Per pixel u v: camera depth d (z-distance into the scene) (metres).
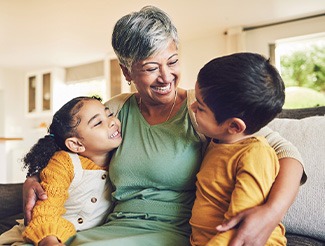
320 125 1.12
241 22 3.82
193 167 0.97
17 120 6.08
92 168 1.06
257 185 0.76
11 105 6.00
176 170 0.96
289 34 3.81
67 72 5.80
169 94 1.02
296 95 3.99
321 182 1.02
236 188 0.77
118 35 0.99
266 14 3.60
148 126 1.04
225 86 0.79
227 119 0.82
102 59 5.30
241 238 0.70
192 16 3.60
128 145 1.04
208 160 0.90
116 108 1.14
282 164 0.82
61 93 5.75
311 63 3.97
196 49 4.38
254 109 0.80
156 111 1.08
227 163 0.84
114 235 0.91
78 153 1.06
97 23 3.75
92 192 1.05
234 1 3.24
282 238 0.82
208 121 0.85
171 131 1.00
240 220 0.73
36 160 1.06
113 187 1.07
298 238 1.01
